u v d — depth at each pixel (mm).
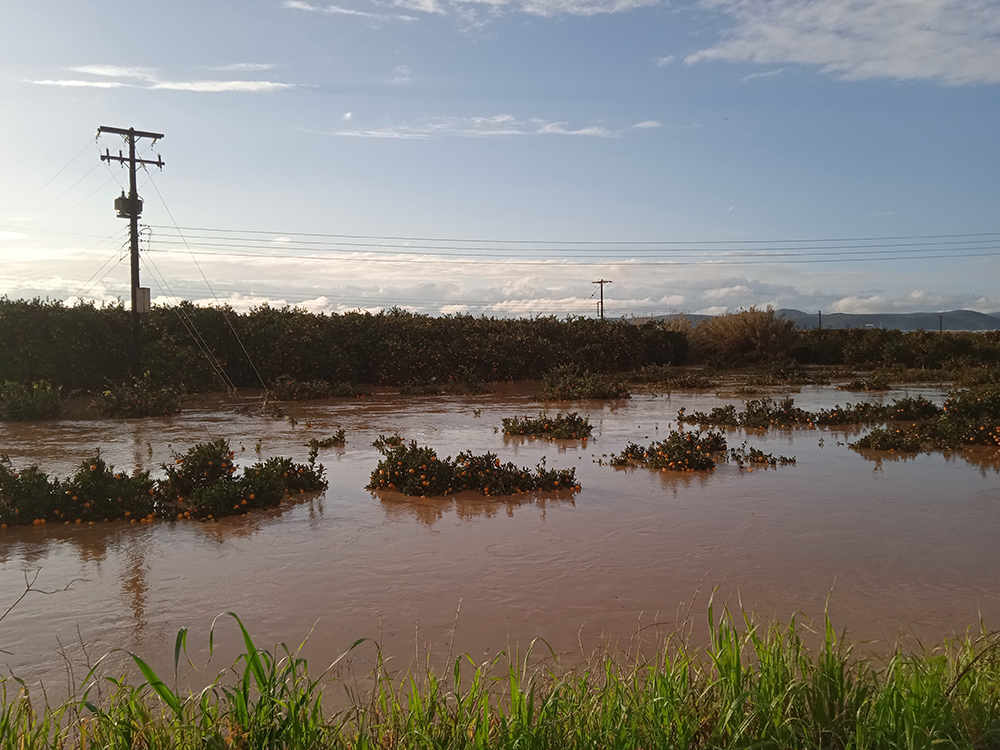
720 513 7730
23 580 5746
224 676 4098
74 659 4352
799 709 3223
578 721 3094
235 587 5531
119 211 21781
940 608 5070
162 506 7734
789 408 15820
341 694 3875
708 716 3246
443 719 3133
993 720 3086
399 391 24156
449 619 4895
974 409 13719
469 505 8188
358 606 5133
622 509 7941
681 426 14812
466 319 30125
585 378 23016
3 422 16016
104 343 22219
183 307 24031
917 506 8000
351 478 9703
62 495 7598
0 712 3217
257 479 8219
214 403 20219
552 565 6012
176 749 2969
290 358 24812
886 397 20953
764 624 4785
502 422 15391
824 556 6219
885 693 3199
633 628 4727
